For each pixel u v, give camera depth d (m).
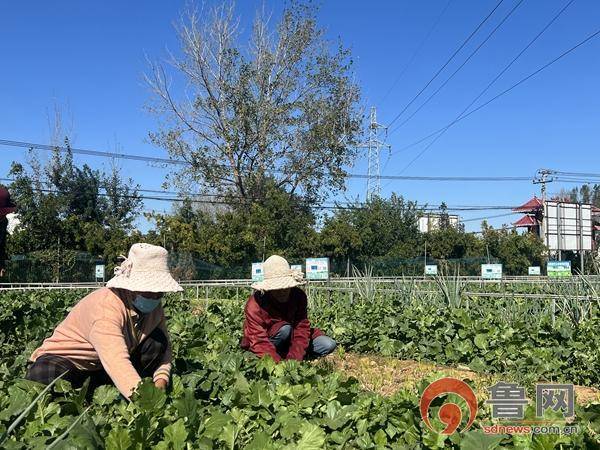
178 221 29.58
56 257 27.19
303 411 3.46
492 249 35.91
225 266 29.44
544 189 45.38
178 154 33.00
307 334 6.00
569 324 7.61
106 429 2.93
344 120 33.66
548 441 2.79
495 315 9.31
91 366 4.15
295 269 5.81
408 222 35.88
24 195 28.23
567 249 34.94
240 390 3.74
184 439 2.80
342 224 31.94
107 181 34.44
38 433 2.94
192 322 8.04
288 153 33.94
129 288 3.81
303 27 32.91
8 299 11.62
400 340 8.19
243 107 32.56
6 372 4.34
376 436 3.16
